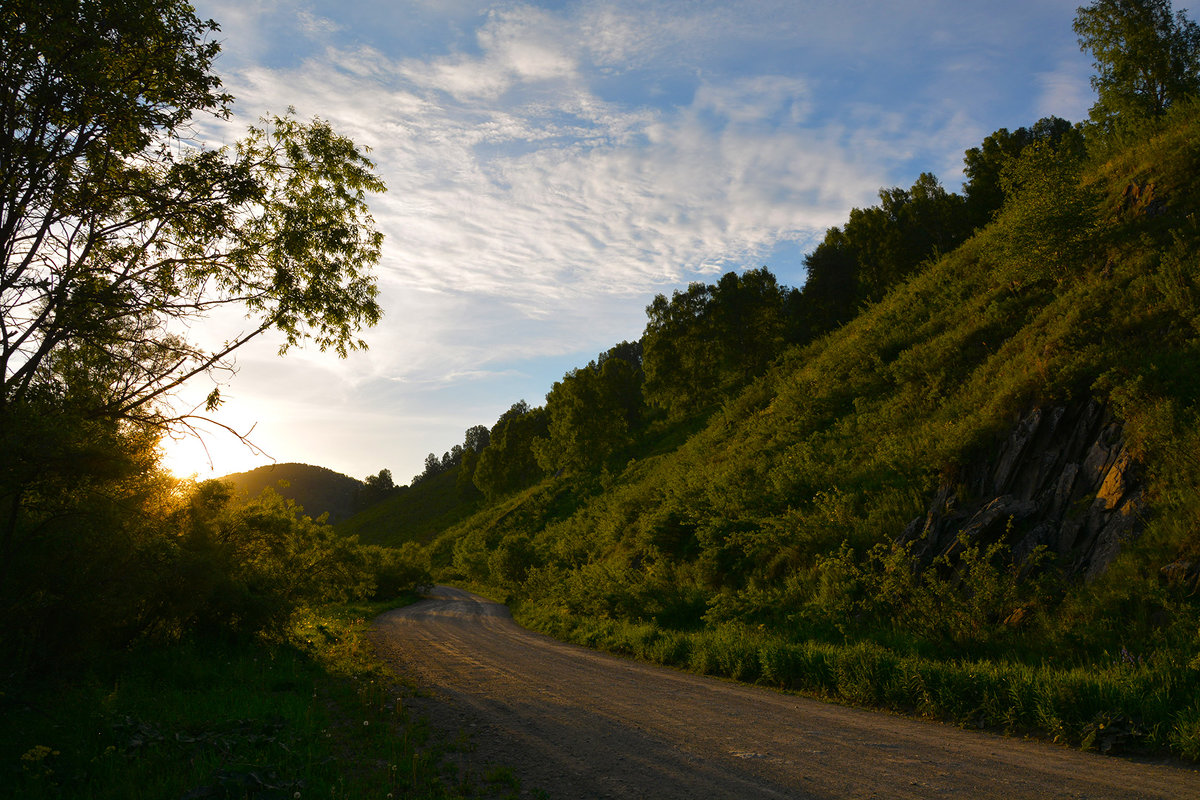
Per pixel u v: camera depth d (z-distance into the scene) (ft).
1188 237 53.62
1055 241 66.69
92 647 31.04
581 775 19.36
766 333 222.48
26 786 16.92
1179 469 35.45
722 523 69.72
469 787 17.88
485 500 414.82
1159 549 32.94
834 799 16.69
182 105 30.81
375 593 150.30
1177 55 102.37
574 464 271.69
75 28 25.50
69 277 26.48
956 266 108.68
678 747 22.50
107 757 19.10
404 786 18.03
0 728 21.59
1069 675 26.21
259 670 37.81
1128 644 29.40
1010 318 72.43
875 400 82.17
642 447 243.19
